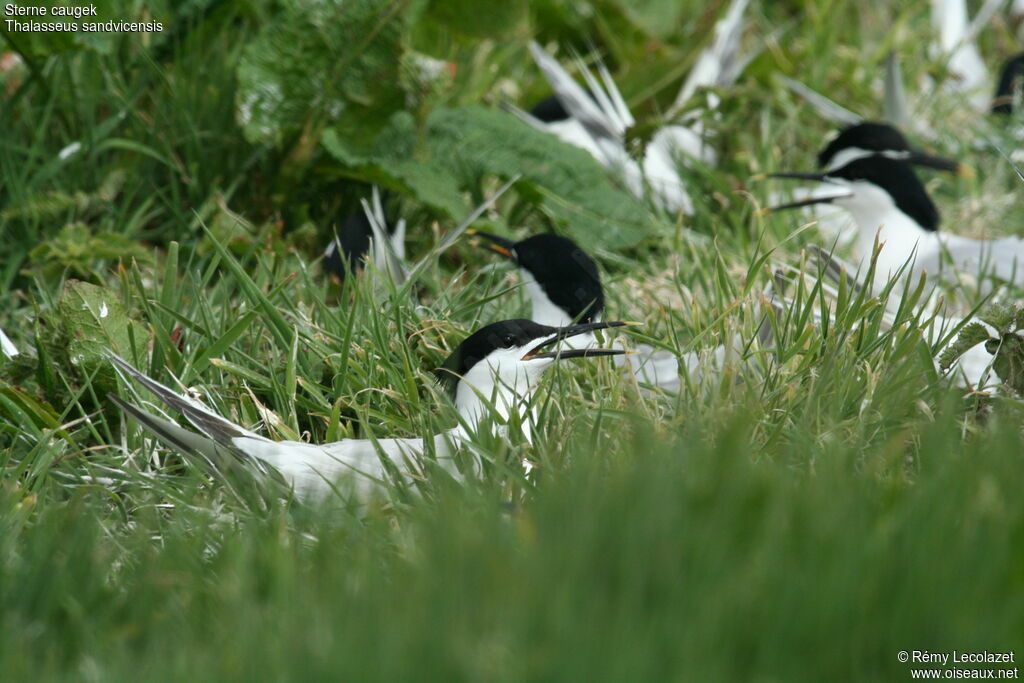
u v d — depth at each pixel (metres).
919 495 5.11
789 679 4.20
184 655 4.49
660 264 11.00
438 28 12.32
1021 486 5.11
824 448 6.54
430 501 6.21
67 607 5.03
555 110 13.30
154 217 10.96
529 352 7.20
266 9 11.12
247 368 8.17
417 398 7.37
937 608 4.39
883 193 10.71
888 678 4.28
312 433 7.81
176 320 8.47
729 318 8.07
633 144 12.75
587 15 14.73
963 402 7.25
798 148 14.34
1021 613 4.40
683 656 4.14
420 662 4.14
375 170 10.70
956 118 15.16
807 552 4.62
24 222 10.13
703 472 5.12
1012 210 12.70
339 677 4.12
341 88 10.62
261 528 5.86
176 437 6.57
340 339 8.24
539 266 8.82
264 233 10.11
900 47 16.45
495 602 4.47
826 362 7.22
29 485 6.95
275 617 4.62
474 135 11.30
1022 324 7.59
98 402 7.98
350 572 4.97
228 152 10.95
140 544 5.67
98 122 11.06
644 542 4.66
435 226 10.41
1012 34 18.27
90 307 7.97
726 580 4.48
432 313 8.63
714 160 13.48
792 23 16.41
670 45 15.41
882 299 7.78
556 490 5.45
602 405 7.03
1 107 10.57
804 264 8.28
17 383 8.19
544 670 4.11
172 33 11.04
